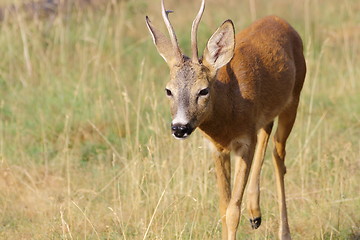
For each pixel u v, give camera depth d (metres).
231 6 25.22
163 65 19.34
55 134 15.09
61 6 19.84
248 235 11.34
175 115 9.72
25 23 18.80
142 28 21.91
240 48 10.98
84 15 20.62
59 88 16.50
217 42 9.96
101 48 17.98
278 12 24.50
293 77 11.82
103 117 15.31
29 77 17.45
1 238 11.34
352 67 18.50
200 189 11.83
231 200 10.30
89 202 11.92
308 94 16.94
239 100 10.42
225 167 10.72
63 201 12.53
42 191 12.97
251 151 10.59
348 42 21.11
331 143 14.17
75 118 15.30
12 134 15.01
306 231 11.42
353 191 12.21
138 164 12.38
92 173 13.53
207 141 10.70
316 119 15.65
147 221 11.45
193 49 9.96
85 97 15.84
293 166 13.36
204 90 9.77
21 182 13.01
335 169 12.28
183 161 12.45
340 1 24.66
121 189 12.71
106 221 11.67
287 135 11.99
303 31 21.75
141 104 15.58
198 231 11.01
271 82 11.15
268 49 11.30
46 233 11.16
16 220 11.95
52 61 18.00
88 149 14.45
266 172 13.20
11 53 18.17
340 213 11.43
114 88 16.59
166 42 10.28
